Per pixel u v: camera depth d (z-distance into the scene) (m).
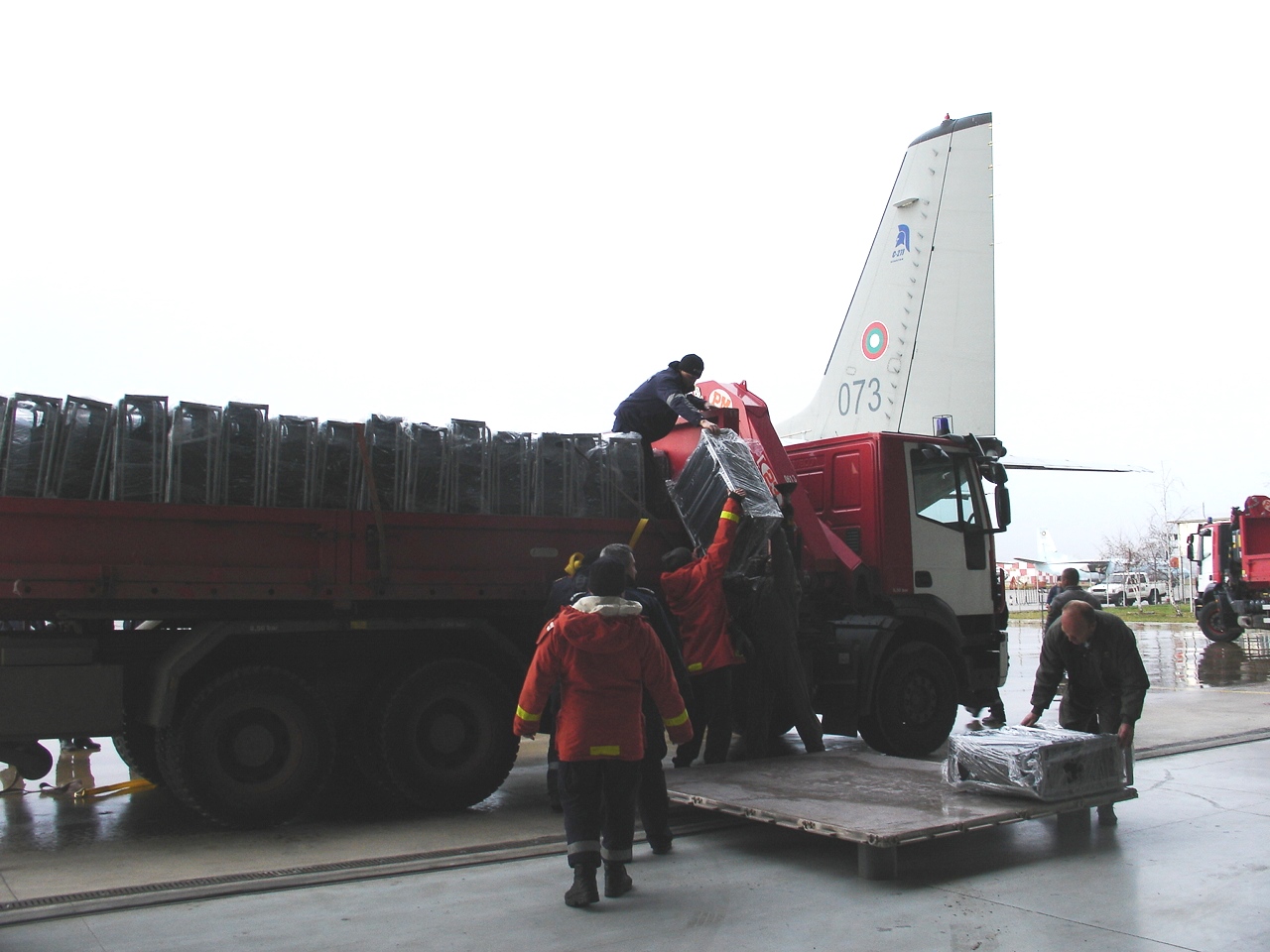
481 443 6.40
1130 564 65.81
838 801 5.16
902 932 4.00
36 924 4.11
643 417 7.44
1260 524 21.81
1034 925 4.07
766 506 6.81
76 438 5.35
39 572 5.10
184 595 5.40
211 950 3.81
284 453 5.82
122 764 8.46
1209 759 7.78
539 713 4.48
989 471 8.80
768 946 3.86
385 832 5.73
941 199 12.39
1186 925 4.07
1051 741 5.27
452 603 6.32
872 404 12.81
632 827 4.49
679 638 6.62
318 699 5.86
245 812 5.60
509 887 4.64
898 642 8.05
